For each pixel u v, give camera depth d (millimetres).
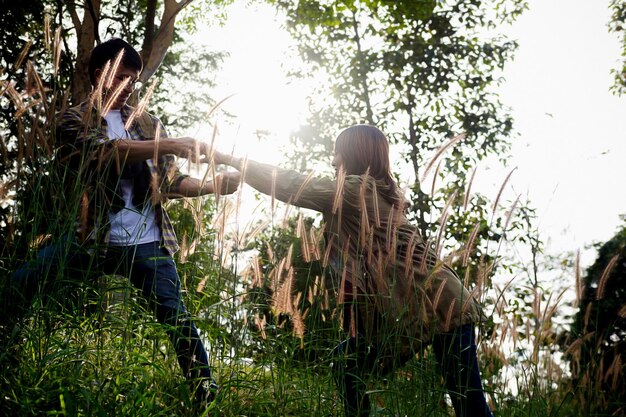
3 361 2930
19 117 3236
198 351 3238
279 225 3590
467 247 3557
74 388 2895
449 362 3279
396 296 3305
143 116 3764
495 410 4301
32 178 3178
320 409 3496
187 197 3725
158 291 3338
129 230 3393
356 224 3447
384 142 3619
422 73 17109
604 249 14758
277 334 3594
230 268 3543
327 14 17359
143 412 2826
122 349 3201
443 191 14531
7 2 10719
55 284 3084
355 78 17172
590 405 4148
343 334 3443
